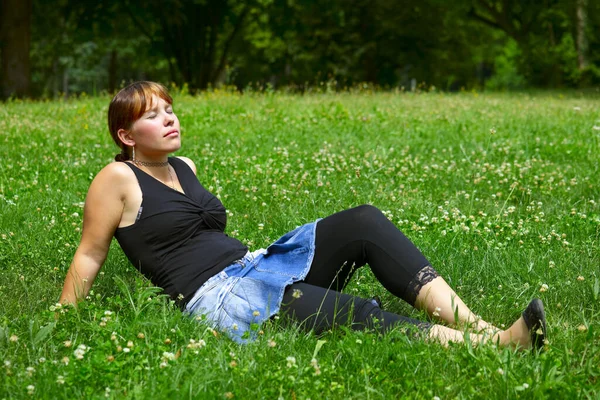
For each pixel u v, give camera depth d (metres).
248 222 5.96
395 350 3.31
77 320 3.67
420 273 3.73
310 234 3.91
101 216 3.89
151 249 3.88
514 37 42.78
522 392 2.96
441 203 6.77
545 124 12.03
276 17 32.34
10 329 3.60
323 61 37.62
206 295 3.76
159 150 3.97
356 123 11.97
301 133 11.05
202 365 3.19
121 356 3.27
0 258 5.08
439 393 3.01
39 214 6.23
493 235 5.50
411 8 36.56
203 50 32.72
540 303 3.30
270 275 3.78
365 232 3.84
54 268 4.80
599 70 36.81
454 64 40.56
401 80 42.59
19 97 26.66
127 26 35.19
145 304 3.84
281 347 3.41
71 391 2.99
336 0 33.06
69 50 36.91
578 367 3.33
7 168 8.20
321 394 3.02
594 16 37.56
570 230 5.74
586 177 7.88
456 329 3.60
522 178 7.66
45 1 30.83
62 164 8.47
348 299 3.64
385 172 7.89
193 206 3.95
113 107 3.98
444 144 10.13
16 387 3.00
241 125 11.76
